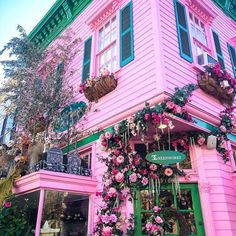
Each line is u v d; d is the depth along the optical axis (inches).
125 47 208.8
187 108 172.4
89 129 212.4
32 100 226.4
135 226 159.3
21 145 225.3
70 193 173.6
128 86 192.9
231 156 199.0
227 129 193.8
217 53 243.9
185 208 165.8
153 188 167.3
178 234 156.3
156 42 181.5
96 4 270.8
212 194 165.6
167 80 171.2
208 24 253.1
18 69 238.8
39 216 153.3
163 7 201.5
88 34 268.2
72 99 244.4
